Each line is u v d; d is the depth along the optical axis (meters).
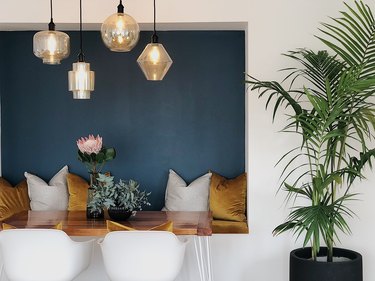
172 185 5.84
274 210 5.29
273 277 5.30
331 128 4.42
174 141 6.04
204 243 5.27
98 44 6.02
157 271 4.04
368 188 5.18
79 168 6.09
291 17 5.22
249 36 5.25
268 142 5.27
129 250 4.02
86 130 6.07
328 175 4.24
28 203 5.87
